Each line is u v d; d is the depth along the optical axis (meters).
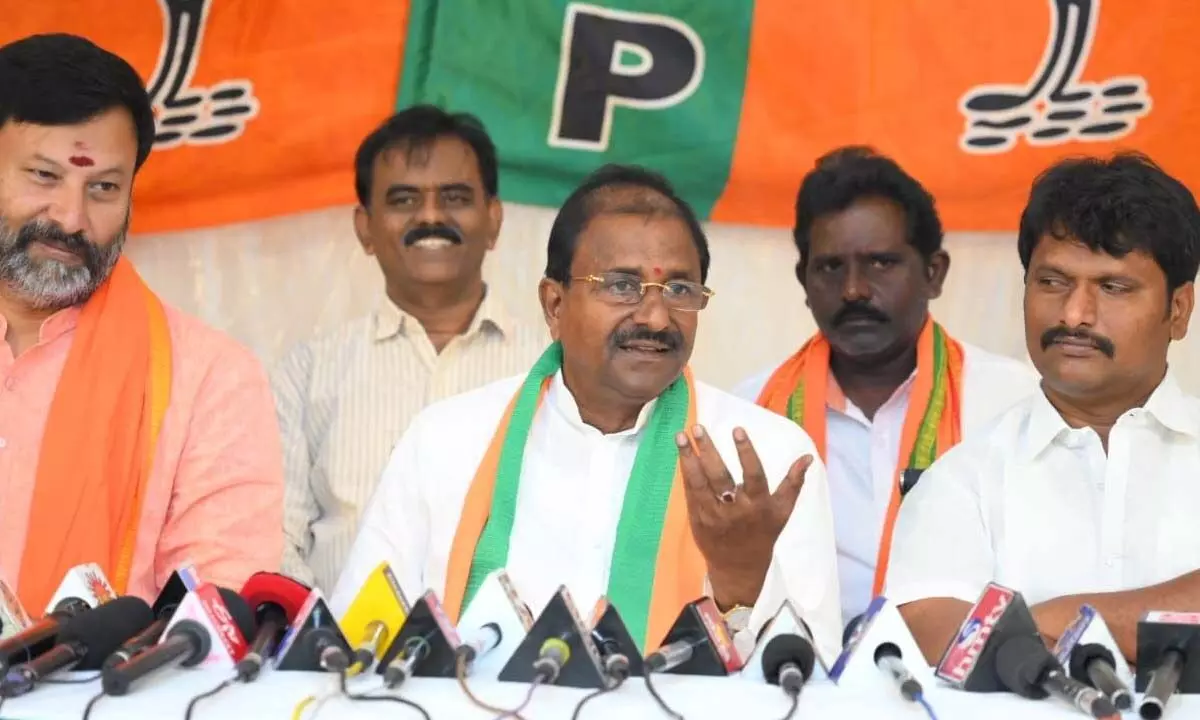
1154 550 2.91
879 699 2.05
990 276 4.55
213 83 4.51
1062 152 4.43
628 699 2.02
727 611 2.66
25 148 3.10
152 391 3.26
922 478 3.10
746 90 4.53
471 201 4.27
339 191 4.56
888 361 4.14
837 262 4.06
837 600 2.95
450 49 4.54
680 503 2.88
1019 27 4.44
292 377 4.37
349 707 1.95
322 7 4.53
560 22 4.53
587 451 3.03
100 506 3.16
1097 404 2.95
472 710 1.95
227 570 3.22
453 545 2.92
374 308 4.52
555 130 4.55
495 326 4.38
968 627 2.16
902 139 4.48
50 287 3.17
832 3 4.49
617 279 2.87
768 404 4.22
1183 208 2.81
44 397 3.25
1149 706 1.95
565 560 2.96
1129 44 4.39
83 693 2.01
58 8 4.43
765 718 1.96
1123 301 2.81
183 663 2.15
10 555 3.15
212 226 4.55
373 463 4.26
